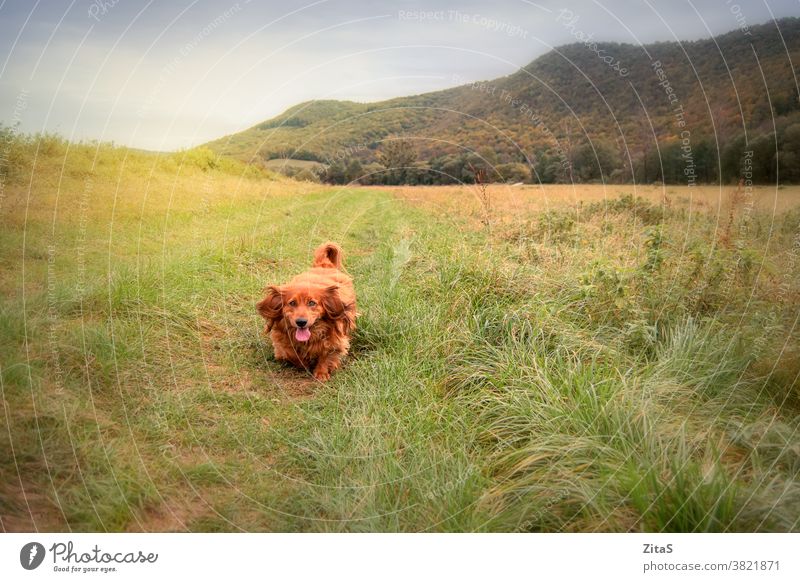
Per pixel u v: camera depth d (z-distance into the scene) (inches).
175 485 127.4
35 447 123.6
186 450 140.9
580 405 142.3
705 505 111.3
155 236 337.7
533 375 162.1
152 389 163.3
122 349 175.5
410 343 197.0
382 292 243.3
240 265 299.4
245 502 125.0
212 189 545.0
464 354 183.9
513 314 195.3
